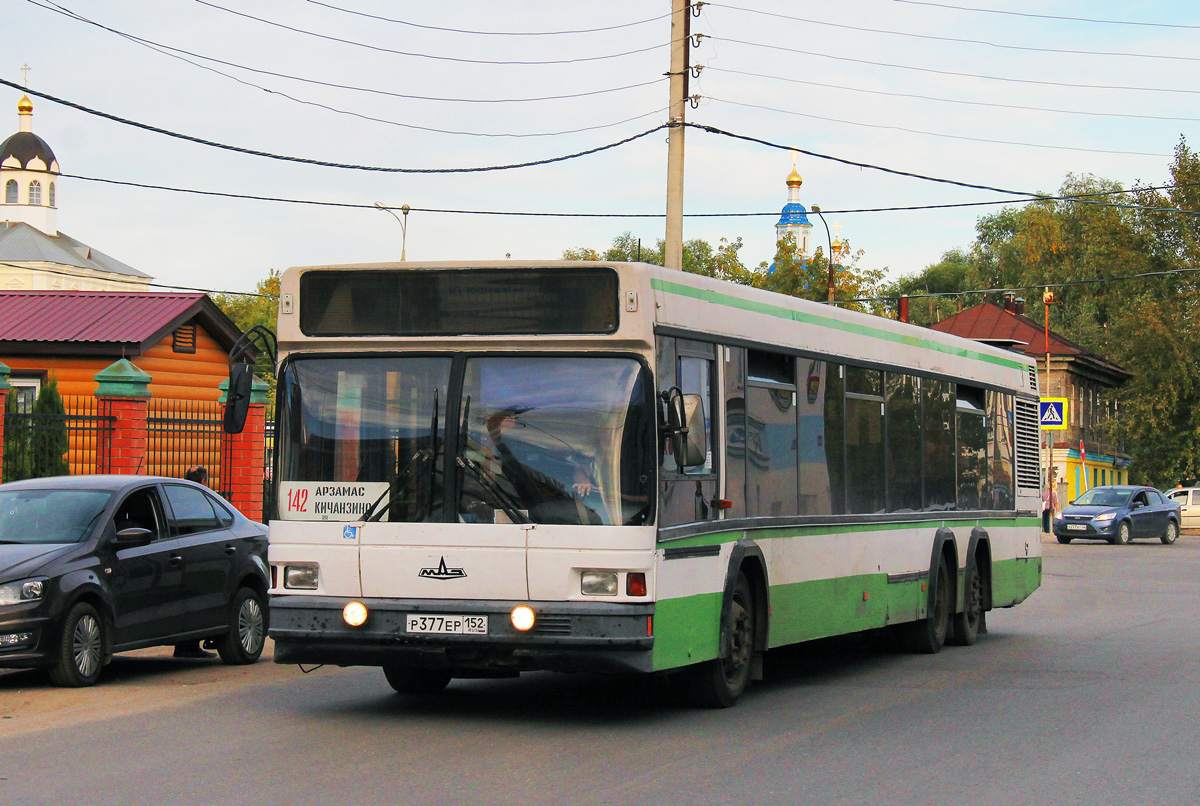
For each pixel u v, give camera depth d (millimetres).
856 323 12992
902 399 14039
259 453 22516
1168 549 39812
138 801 7023
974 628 16000
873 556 13102
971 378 16141
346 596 9188
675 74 24469
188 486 13242
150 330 25844
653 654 8875
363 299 9445
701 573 9711
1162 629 17547
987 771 8117
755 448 10797
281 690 11328
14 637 10883
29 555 11250
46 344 25578
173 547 12500
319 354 9508
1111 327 64750
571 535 8852
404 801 7027
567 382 9078
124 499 12289
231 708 10258
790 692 11562
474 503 9039
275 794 7184
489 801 7051
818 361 12094
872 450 13234
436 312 9305
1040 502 18750
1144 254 66625
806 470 11750
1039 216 74062
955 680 12461
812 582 11773
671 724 9648
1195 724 9922
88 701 10609
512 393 9133
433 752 8422
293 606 9250
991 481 16781
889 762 8336
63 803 6980
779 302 11406
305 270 9547
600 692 11312
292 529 9320
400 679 10992
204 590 12789
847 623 12492
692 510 9617
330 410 9406
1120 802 7348
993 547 16703
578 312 9102
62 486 12305
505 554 8906
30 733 9117
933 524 14727
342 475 9289
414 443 9195
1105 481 73188
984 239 88500
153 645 12156
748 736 9188
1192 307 63531
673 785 7531
